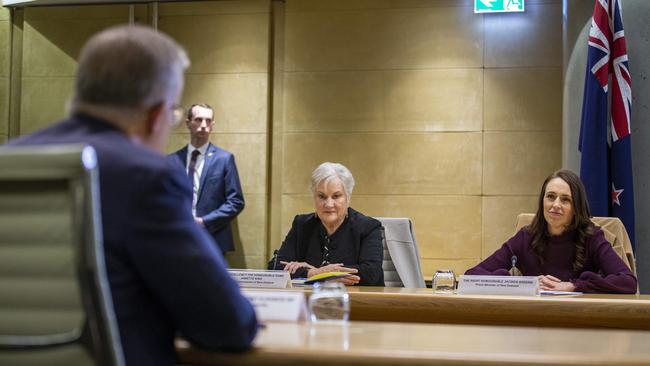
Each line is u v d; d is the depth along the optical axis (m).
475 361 1.43
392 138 7.07
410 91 7.06
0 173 1.25
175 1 7.25
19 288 1.32
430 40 7.05
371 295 3.19
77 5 7.38
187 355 1.55
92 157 1.26
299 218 4.54
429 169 7.01
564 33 6.51
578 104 6.20
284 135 7.18
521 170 6.90
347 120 7.12
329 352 1.47
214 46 7.22
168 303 1.48
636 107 5.82
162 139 1.60
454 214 6.96
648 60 5.82
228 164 6.74
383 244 4.50
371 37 7.13
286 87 7.20
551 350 1.54
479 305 3.09
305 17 7.21
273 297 2.02
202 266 1.46
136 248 1.43
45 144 1.47
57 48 7.40
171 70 1.57
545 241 4.23
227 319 1.48
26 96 7.41
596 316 3.00
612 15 5.80
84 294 1.27
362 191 7.08
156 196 1.45
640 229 5.73
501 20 6.98
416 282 4.46
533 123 6.90
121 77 1.51
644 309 2.96
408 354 1.44
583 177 5.72
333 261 4.32
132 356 1.45
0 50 7.41
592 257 4.12
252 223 7.08
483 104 6.98
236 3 7.21
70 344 1.30
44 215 1.28
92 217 1.25
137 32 1.57
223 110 7.18
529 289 3.38
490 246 6.92
